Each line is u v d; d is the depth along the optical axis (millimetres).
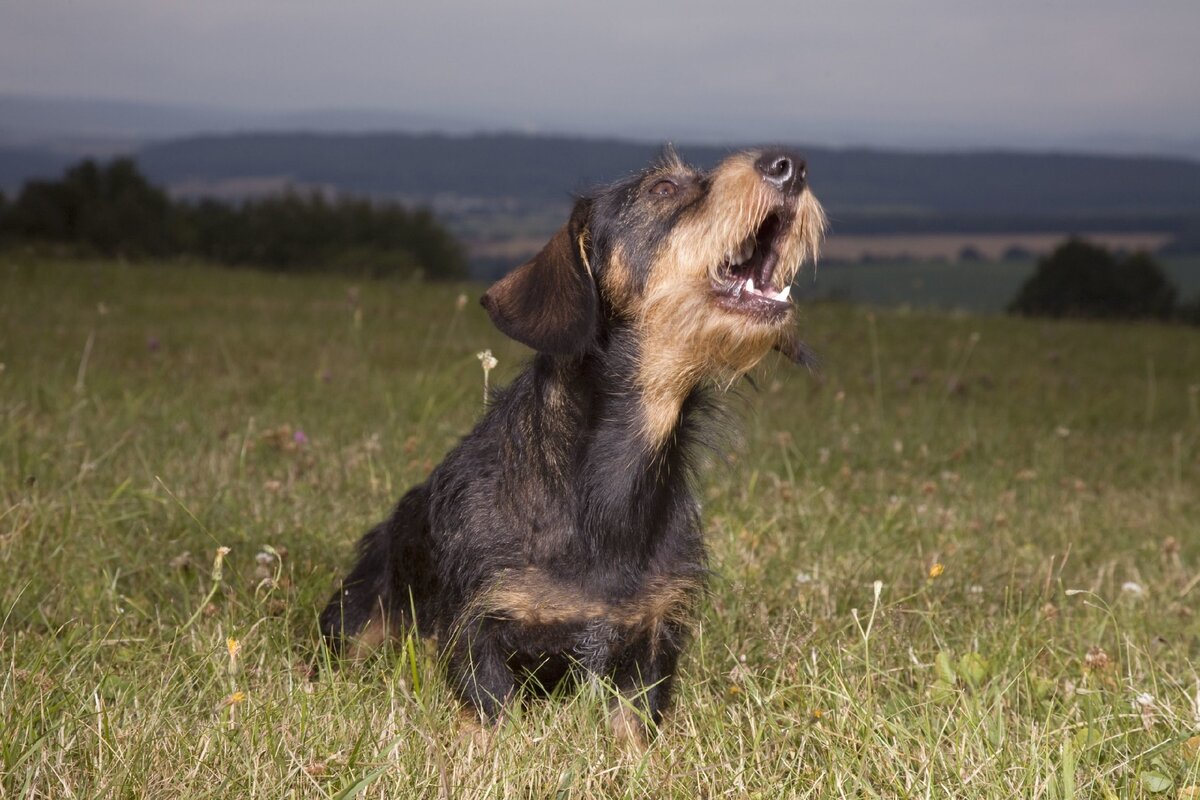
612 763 3432
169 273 20734
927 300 28016
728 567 5125
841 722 3484
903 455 8266
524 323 3803
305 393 9133
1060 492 7652
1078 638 4527
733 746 3543
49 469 6156
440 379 9438
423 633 4027
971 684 3834
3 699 3395
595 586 3654
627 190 4078
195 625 4223
